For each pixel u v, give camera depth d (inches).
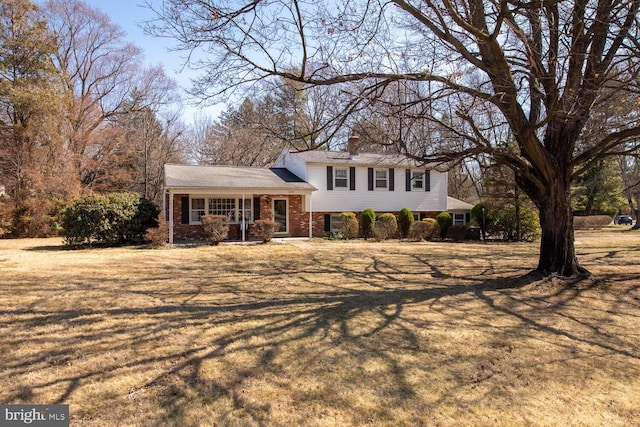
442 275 366.6
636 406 127.4
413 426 114.7
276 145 1194.6
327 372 151.1
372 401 129.0
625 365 160.1
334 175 815.7
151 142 1238.3
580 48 264.1
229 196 756.6
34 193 860.6
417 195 887.7
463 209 932.6
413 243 697.0
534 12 244.4
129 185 1183.6
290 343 181.9
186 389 136.5
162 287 310.5
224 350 172.7
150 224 662.5
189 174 729.6
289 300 266.7
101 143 1073.5
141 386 138.4
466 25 207.9
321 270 398.3
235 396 131.9
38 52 879.7
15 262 440.8
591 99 273.7
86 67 1128.8
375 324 211.6
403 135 302.7
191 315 227.6
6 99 835.4
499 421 117.6
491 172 748.0
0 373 147.7
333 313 233.0
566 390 138.0
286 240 717.3
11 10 848.9
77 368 153.0
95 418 117.4
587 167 311.4
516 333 198.4
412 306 250.2
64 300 264.2
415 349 175.8
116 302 259.3
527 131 265.7
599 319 223.0
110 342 181.9
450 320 220.1
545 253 325.4
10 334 192.1
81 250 570.3
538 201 327.0
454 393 135.0
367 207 841.5
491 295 279.6
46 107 860.6
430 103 244.8
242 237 702.5
